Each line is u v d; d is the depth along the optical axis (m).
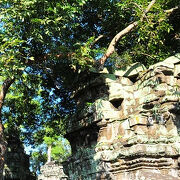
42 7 8.35
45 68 10.75
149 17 9.95
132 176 7.92
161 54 10.77
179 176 7.64
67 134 10.29
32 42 9.56
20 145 16.91
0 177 8.20
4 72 7.76
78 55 8.70
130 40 11.87
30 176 17.81
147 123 8.38
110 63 9.96
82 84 9.91
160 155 7.82
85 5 11.39
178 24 11.63
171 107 8.17
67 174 10.25
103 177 8.41
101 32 12.42
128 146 8.20
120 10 10.77
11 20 8.08
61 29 8.95
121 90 9.19
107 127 8.92
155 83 8.68
